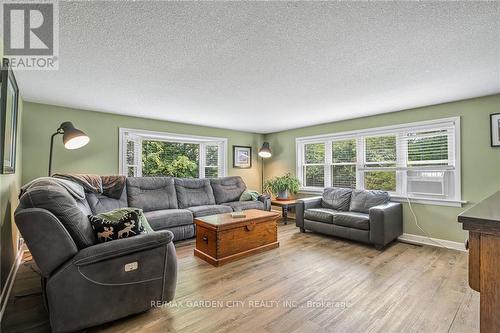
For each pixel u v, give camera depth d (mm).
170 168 4996
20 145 3119
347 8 1483
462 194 3289
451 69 2348
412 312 1886
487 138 3117
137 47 1936
